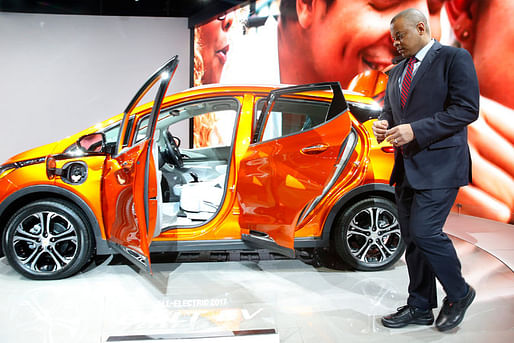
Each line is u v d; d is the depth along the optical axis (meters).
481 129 4.14
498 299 2.09
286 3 5.55
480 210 4.29
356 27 5.01
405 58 1.81
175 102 2.47
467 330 1.76
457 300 1.73
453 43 4.24
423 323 1.81
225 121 5.55
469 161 1.71
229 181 2.38
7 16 6.04
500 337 1.69
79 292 2.21
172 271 2.59
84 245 2.38
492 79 3.96
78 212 2.36
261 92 2.50
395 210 2.52
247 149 2.29
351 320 1.87
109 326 1.59
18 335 1.71
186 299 1.74
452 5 4.20
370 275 2.51
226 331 1.58
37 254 2.38
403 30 1.68
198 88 2.54
